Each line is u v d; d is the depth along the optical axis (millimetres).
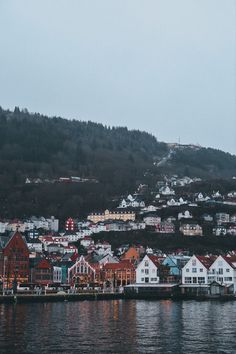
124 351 69375
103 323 97000
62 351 69250
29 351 69188
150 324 95625
